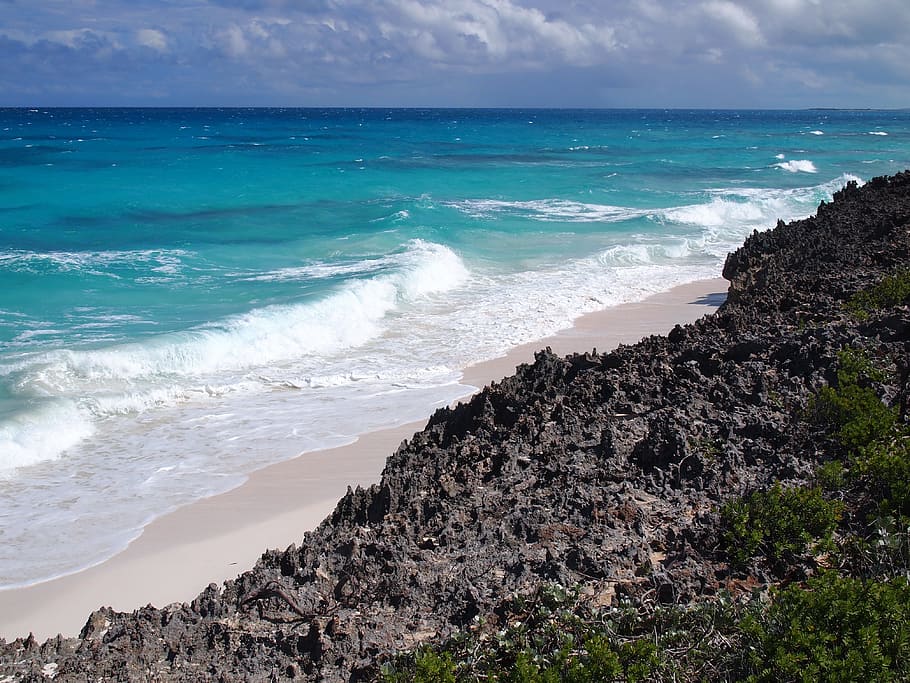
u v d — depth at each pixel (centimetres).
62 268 2717
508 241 3497
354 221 3862
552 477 884
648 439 925
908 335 1194
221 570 1060
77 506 1241
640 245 3356
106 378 1784
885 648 556
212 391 1753
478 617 647
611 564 704
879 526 708
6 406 1573
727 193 5244
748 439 930
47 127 13838
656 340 1333
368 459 1400
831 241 2184
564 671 571
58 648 676
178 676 632
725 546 732
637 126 17888
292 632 668
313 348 2058
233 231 3612
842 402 930
